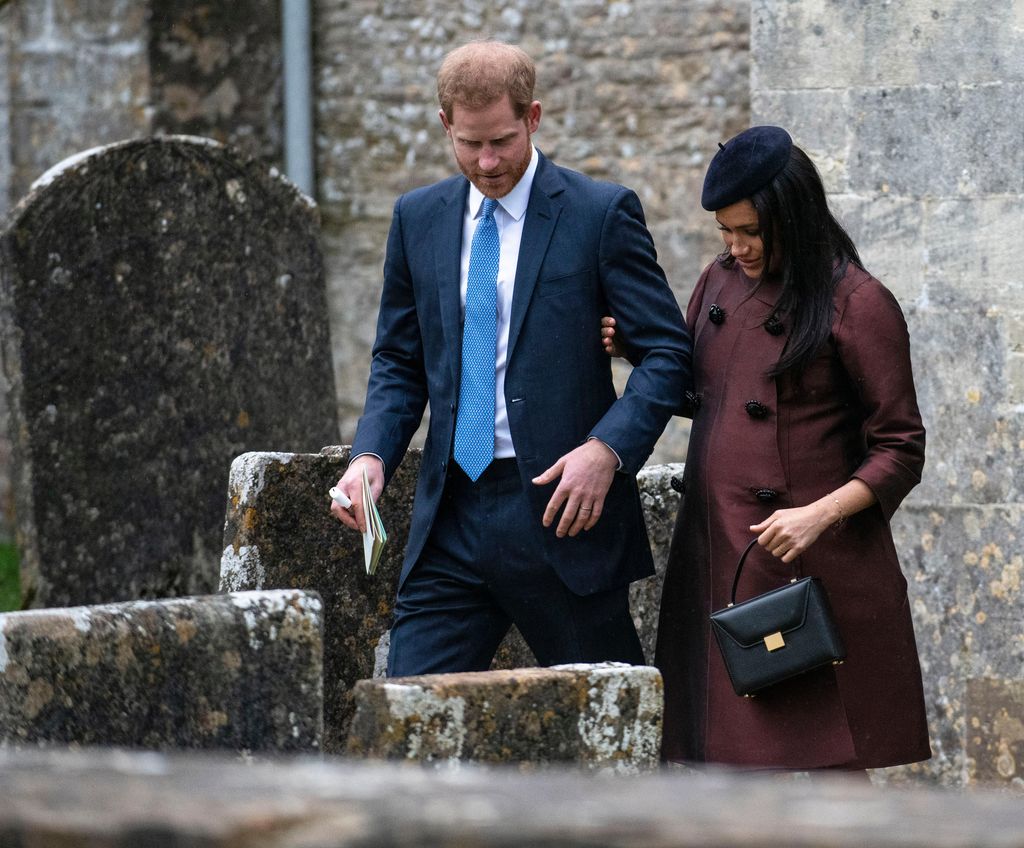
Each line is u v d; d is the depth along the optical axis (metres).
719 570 13.29
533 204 13.54
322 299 25.66
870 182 18.53
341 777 5.21
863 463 12.93
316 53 36.34
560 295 13.41
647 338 13.52
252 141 35.81
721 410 13.43
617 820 4.52
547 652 13.77
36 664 9.48
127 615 9.92
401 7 35.75
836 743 12.87
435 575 13.80
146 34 34.25
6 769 5.39
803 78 18.77
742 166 12.86
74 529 22.88
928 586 18.41
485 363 13.47
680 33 33.66
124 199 23.27
